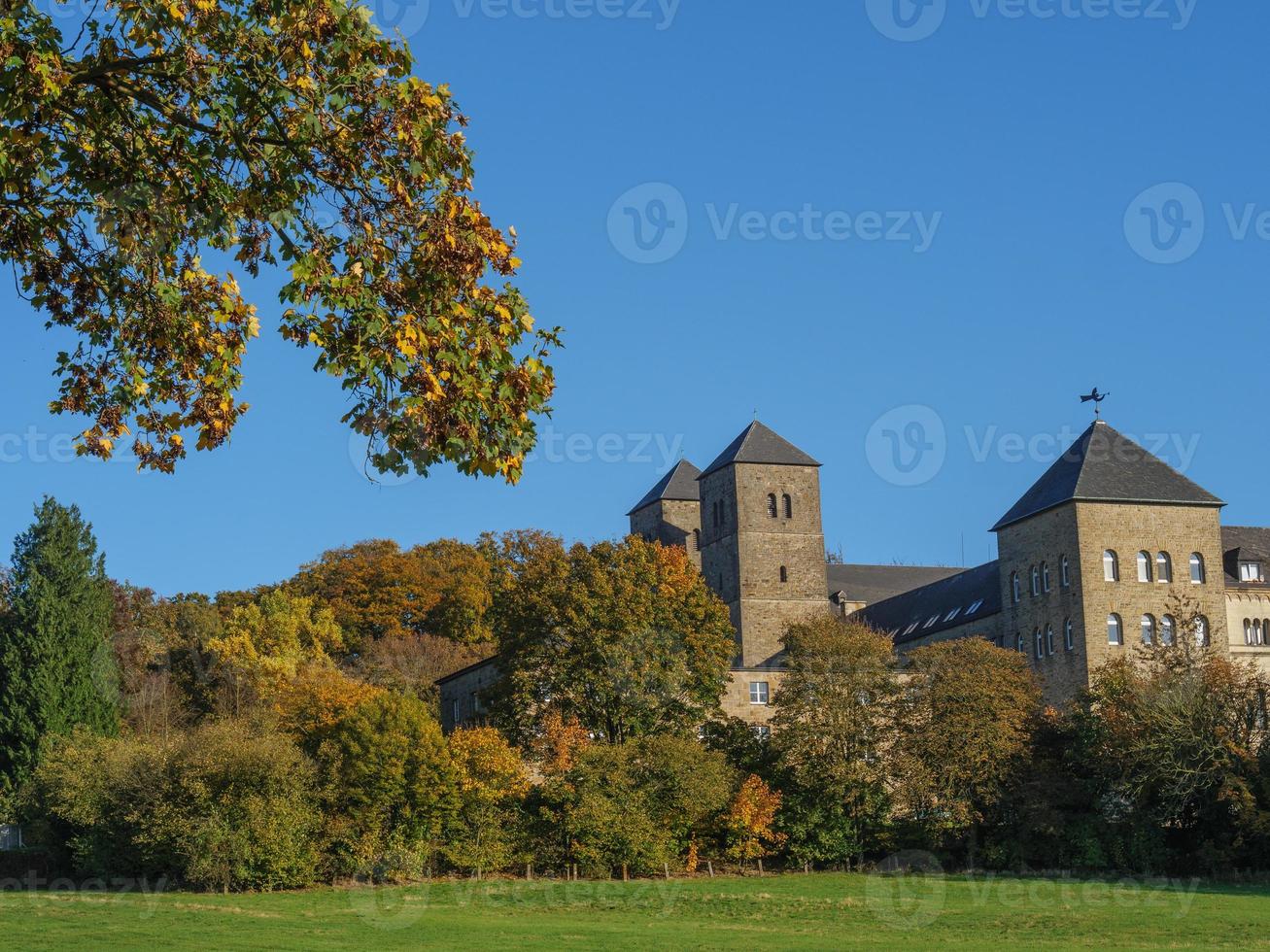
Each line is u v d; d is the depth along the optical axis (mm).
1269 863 57656
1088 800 61844
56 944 36719
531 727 65125
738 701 78125
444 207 14898
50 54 13727
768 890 54844
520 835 60250
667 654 65500
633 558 66875
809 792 63656
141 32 14836
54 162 15320
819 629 65438
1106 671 66750
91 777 58812
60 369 16422
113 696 73188
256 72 14719
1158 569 79812
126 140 15469
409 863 57531
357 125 14734
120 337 16438
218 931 40812
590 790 59750
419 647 100812
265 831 54531
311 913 46438
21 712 69750
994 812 62625
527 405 15195
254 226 15547
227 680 85812
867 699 64062
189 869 54312
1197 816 59656
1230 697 60156
